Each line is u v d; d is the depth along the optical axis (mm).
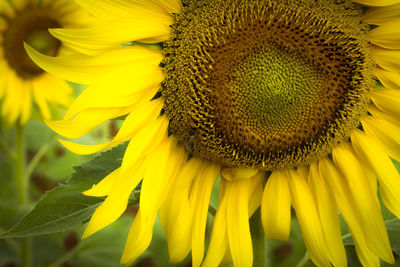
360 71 689
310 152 704
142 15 668
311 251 700
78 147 664
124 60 666
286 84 691
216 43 682
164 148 692
